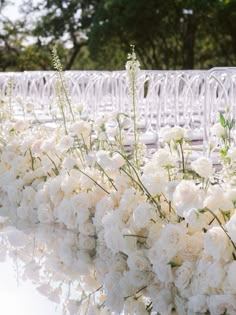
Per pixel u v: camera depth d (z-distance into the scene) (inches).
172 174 118.5
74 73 275.9
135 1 943.0
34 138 165.6
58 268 114.7
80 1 1083.9
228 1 938.1
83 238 132.7
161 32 1008.9
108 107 287.3
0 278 109.4
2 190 181.0
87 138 148.1
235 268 88.5
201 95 239.6
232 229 87.9
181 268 97.7
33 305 94.3
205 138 189.2
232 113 185.6
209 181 113.1
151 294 98.7
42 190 149.8
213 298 89.0
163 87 226.5
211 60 1097.4
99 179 134.1
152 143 222.5
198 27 1029.8
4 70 1194.6
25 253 124.7
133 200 115.8
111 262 116.8
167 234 100.5
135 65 131.0
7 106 204.8
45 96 287.0
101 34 990.4
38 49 1164.5
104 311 91.8
